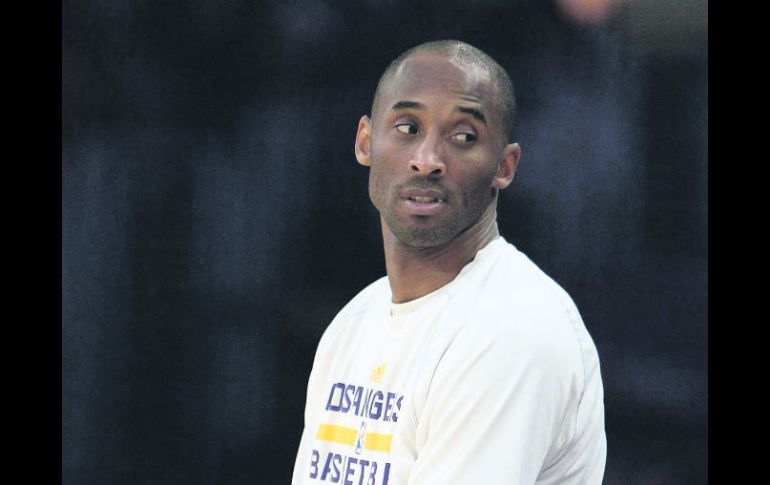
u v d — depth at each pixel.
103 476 10.88
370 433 7.05
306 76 10.64
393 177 6.99
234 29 10.80
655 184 10.02
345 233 10.45
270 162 10.66
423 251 7.12
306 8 10.65
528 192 10.20
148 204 10.90
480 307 6.77
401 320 7.18
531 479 6.46
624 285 10.04
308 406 7.70
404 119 6.96
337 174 10.52
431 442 6.61
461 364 6.59
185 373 10.71
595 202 10.10
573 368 6.63
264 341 10.55
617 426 9.95
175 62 10.91
